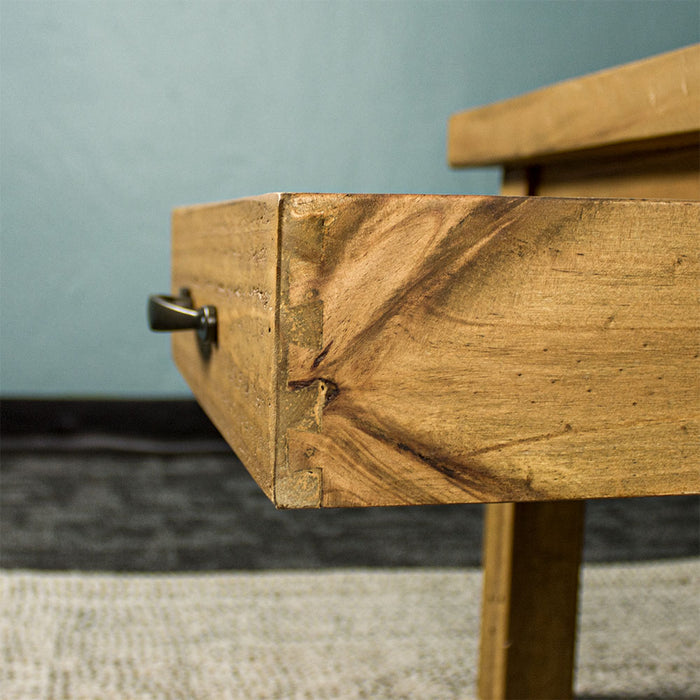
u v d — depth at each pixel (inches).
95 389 115.3
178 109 112.0
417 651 57.6
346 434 23.6
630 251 24.1
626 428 24.5
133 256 113.9
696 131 30.9
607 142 34.3
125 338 115.0
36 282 111.6
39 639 57.5
